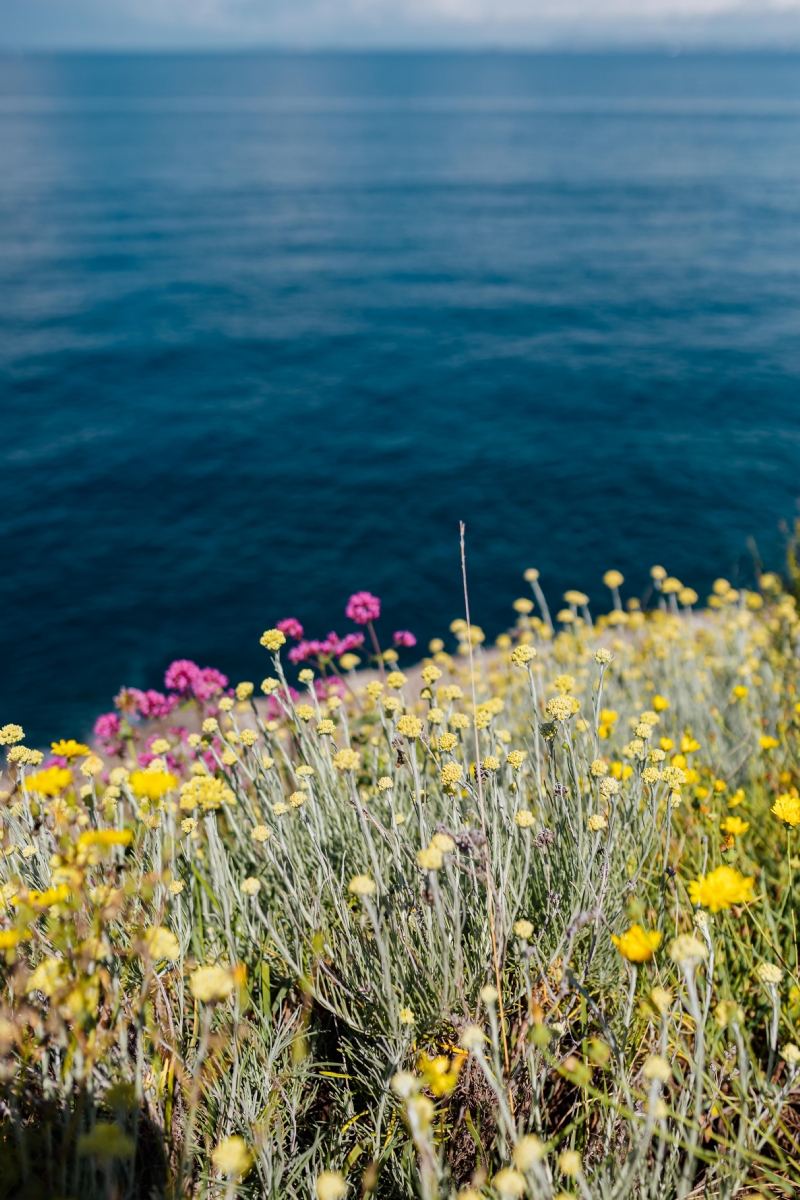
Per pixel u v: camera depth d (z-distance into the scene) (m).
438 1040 2.56
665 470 25.20
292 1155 2.28
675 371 34.88
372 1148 2.30
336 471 26.39
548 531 21.83
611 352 38.12
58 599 19.00
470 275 56.16
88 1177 1.77
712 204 83.19
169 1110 2.10
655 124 191.25
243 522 22.97
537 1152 1.54
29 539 21.88
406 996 2.54
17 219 73.69
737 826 3.13
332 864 3.25
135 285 51.94
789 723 5.08
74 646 17.20
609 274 55.31
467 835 2.41
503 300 49.19
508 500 23.83
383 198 89.81
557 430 29.19
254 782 3.30
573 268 57.50
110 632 17.70
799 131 168.75
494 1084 1.77
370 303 49.12
